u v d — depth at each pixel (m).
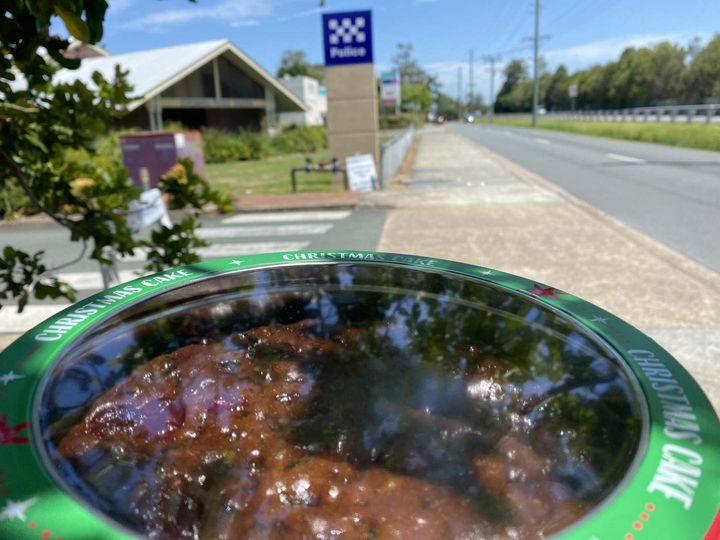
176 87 27.47
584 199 10.44
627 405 1.34
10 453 1.10
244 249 7.54
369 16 12.73
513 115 115.31
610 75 74.94
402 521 1.11
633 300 4.83
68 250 8.09
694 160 17.08
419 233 7.96
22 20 1.92
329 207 10.62
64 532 0.93
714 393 3.23
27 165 3.31
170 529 1.07
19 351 1.53
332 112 13.34
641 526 0.95
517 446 1.32
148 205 4.57
